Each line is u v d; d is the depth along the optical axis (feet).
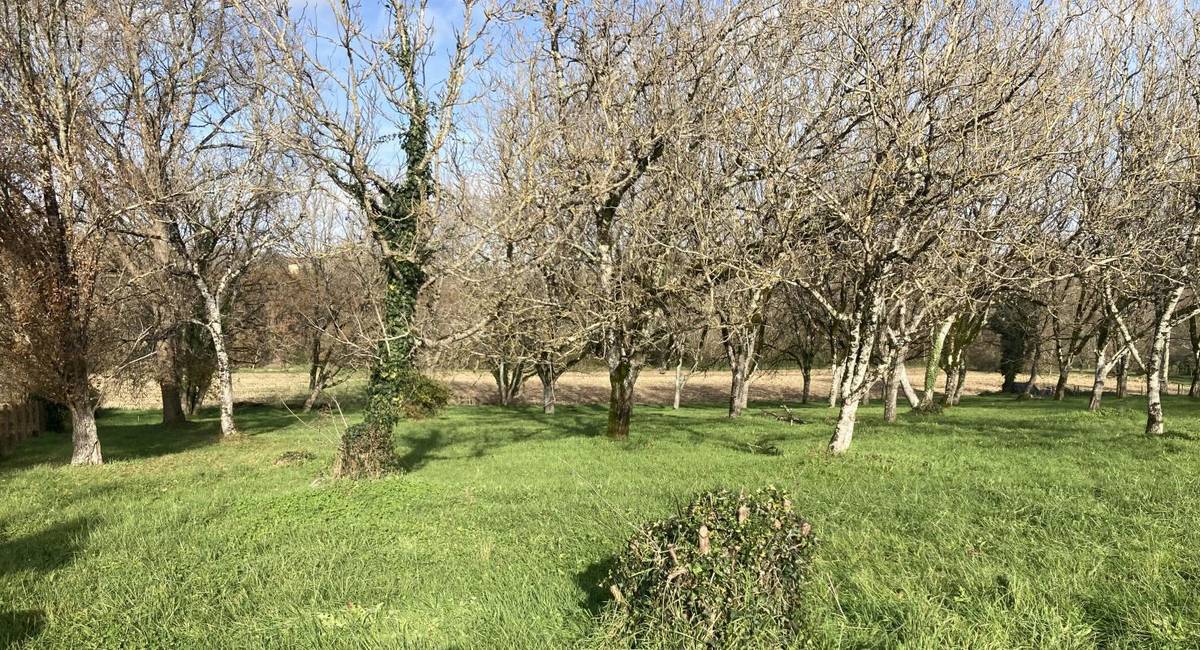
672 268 43.11
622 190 42.11
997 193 33.60
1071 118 38.29
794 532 14.78
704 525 14.15
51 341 44.37
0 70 46.21
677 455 42.65
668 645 13.42
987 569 17.60
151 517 28.30
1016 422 56.54
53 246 45.37
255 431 69.41
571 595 17.88
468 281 37.11
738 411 73.41
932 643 13.71
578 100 44.42
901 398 114.73
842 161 39.04
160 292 63.21
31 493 35.68
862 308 37.91
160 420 85.76
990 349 136.98
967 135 32.89
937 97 33.73
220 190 55.47
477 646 15.21
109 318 55.31
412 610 17.80
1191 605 14.88
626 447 47.11
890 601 15.92
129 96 57.93
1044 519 22.03
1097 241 43.11
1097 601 15.38
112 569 21.56
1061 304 62.69
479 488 33.04
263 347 89.61
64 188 46.11
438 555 22.30
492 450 49.08
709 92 40.47
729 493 16.51
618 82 42.70
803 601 15.24
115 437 65.21
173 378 70.64
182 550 23.24
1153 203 42.22
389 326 37.63
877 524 22.67
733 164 40.68
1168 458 32.81
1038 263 36.86
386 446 37.47
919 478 29.78
